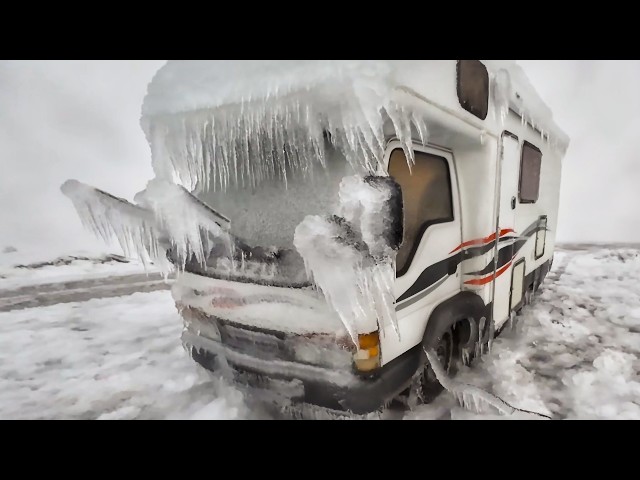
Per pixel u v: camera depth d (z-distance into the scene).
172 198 2.36
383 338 2.26
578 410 2.91
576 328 4.64
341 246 1.93
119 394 3.37
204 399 3.21
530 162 4.26
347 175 2.18
